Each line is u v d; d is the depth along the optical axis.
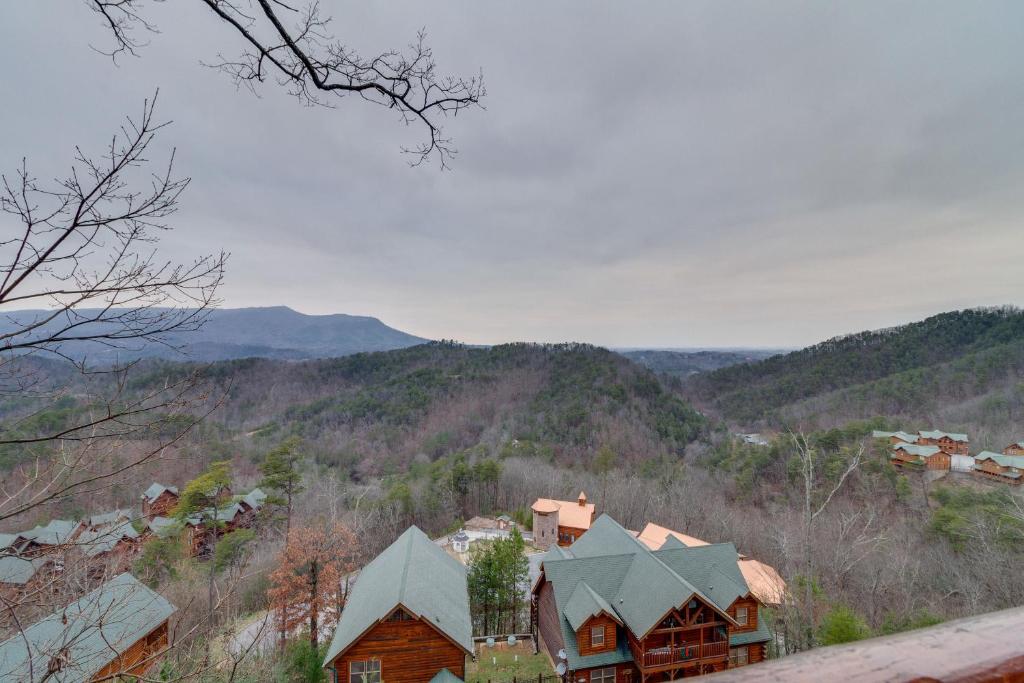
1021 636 1.42
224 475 27.11
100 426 4.90
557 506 44.44
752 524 40.41
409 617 16.89
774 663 1.27
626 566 22.02
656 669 18.08
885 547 28.36
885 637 1.42
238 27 4.57
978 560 24.78
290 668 16.44
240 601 24.25
